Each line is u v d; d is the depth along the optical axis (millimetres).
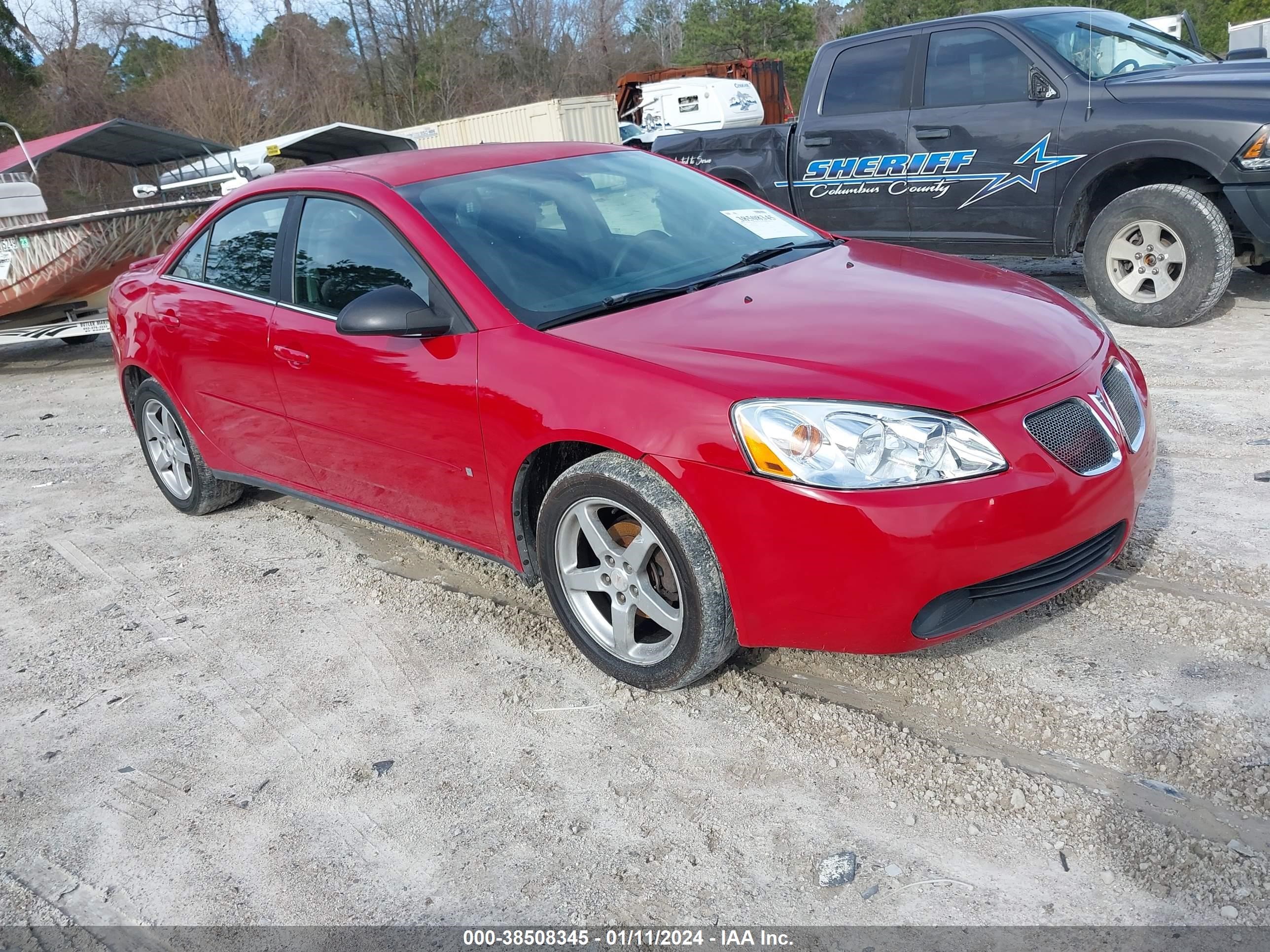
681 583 2812
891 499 2504
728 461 2631
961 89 6926
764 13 50375
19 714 3416
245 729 3166
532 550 3332
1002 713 2785
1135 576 3373
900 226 7430
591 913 2301
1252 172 5746
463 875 2461
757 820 2518
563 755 2855
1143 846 2271
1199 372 5395
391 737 3035
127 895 2533
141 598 4188
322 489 4086
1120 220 6301
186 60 34094
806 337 2891
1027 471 2590
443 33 43375
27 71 32938
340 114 35312
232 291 4199
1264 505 3756
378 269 3553
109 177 30703
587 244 3562
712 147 8398
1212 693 2738
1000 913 2156
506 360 3096
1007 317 3037
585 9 50062
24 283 8844
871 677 3025
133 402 5082
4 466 6387
